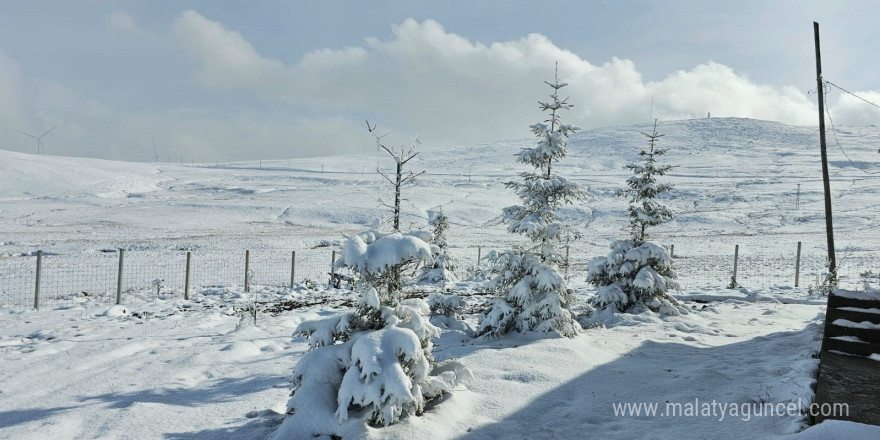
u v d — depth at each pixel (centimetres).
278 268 2352
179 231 4762
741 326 1060
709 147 17288
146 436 505
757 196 7975
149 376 718
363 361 483
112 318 1184
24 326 1076
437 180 11069
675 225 5912
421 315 572
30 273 1984
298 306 1418
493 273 983
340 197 8175
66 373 726
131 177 10619
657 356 794
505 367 706
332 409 498
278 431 483
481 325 940
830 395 512
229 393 652
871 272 2067
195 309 1330
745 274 2200
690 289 1720
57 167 10431
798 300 1419
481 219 6650
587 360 745
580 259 2977
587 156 16762
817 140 17350
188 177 11994
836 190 8281
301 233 4725
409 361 515
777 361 741
